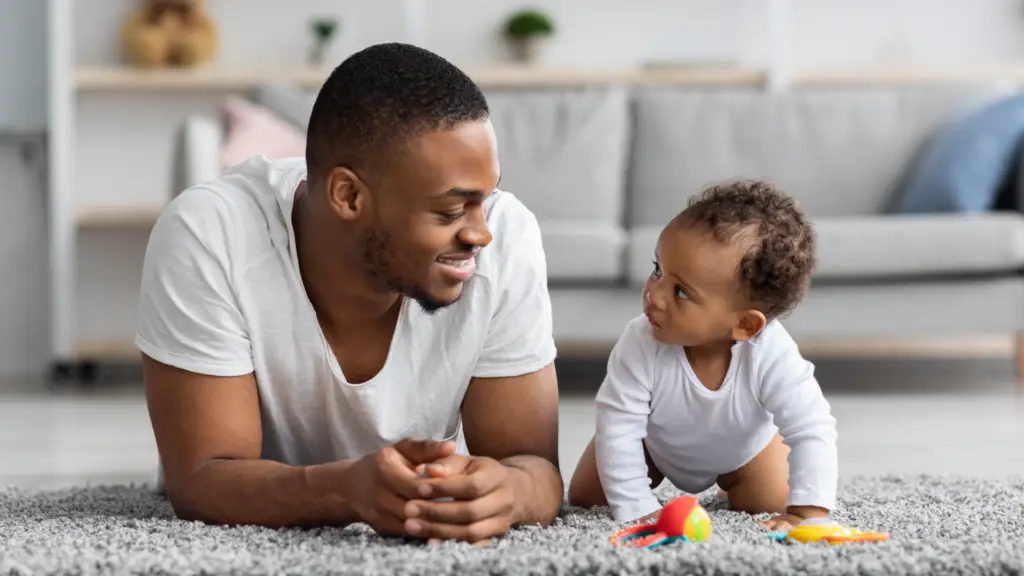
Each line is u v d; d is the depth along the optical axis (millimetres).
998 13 5195
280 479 1346
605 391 1581
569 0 5164
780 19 4992
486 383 1483
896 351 4621
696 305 1491
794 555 1188
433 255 1283
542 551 1220
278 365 1437
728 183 1585
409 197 1260
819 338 3867
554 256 3799
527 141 4480
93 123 5082
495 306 1451
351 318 1421
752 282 1482
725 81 4953
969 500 1730
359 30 5129
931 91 4566
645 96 4598
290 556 1198
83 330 5020
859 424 3125
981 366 4883
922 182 4223
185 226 1411
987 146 4105
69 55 4707
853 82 5039
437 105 1253
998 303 3867
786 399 1512
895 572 1146
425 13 5133
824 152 4480
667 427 1591
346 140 1271
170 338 1404
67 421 3342
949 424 3123
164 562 1153
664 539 1276
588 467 1660
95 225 4992
